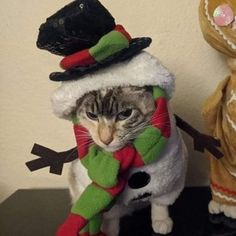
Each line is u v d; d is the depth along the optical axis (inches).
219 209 21.9
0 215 24.2
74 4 16.1
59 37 16.2
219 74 24.7
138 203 20.6
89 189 17.3
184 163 20.2
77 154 19.4
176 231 20.7
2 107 27.0
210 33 19.8
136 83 17.2
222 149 21.0
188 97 25.1
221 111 21.0
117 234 20.1
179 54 24.8
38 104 26.7
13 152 27.7
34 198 26.3
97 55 16.3
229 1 19.1
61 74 17.3
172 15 24.3
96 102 17.1
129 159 17.3
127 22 24.7
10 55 26.2
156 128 17.2
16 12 25.6
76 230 16.5
